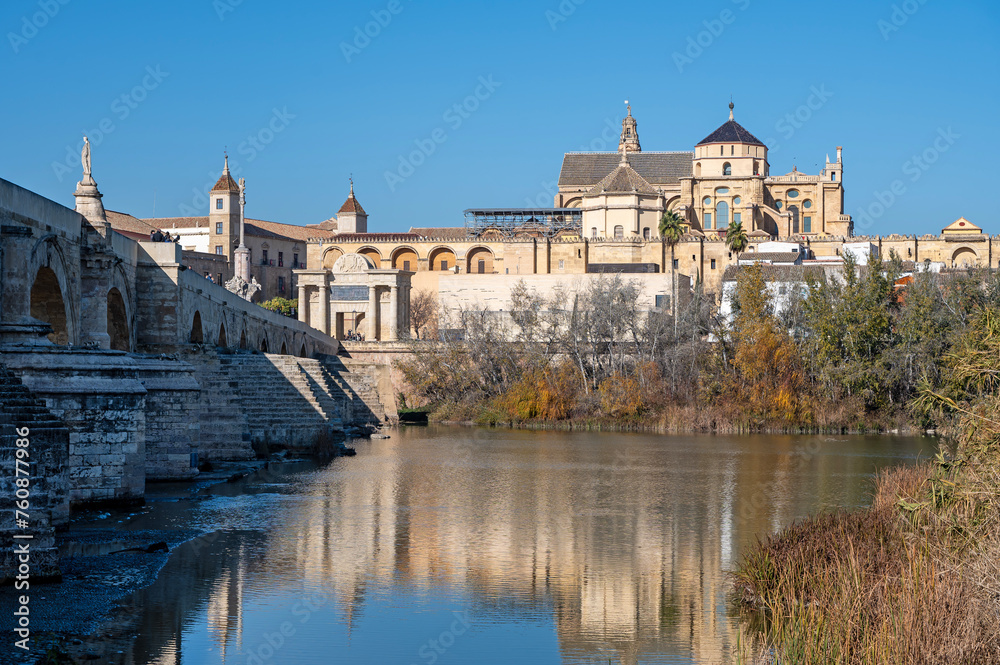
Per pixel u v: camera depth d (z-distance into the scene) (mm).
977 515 22438
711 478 50594
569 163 196000
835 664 18812
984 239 169625
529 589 26438
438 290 156750
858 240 172500
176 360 43812
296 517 35906
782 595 23125
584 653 21562
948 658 17953
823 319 93688
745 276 102250
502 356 108688
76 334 42281
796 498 43125
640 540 33062
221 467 48969
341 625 23062
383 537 32781
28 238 34344
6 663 19344
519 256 171375
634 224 173250
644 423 92562
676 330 104562
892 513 28031
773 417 88812
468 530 34438
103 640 21141
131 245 50281
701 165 185625
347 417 86250
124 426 34562
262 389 60438
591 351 107250
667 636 22547
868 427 86812
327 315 143500
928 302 90250
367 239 180375
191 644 21328
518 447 69875
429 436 81562
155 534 31375
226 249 182000
